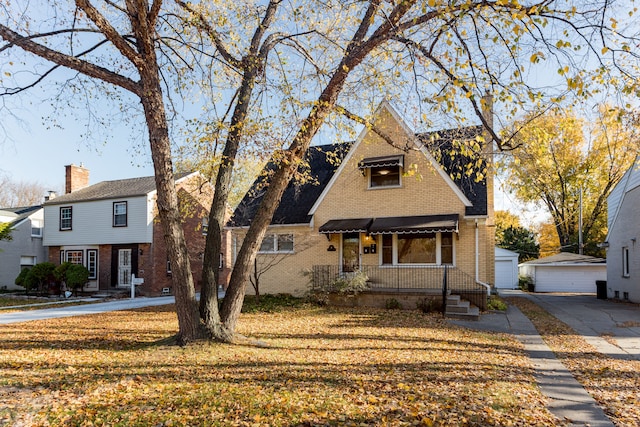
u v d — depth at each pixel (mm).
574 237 37406
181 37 10211
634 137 8930
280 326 11766
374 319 13156
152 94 8070
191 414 4984
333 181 18609
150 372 6727
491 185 20344
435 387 6094
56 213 27812
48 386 6043
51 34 8016
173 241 8398
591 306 18609
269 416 4902
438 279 16594
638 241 20156
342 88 9250
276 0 10203
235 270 9148
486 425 4730
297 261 19016
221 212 9289
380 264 17562
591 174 34094
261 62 9914
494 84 7836
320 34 9992
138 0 7480
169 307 17844
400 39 8578
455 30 7773
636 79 6855
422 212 17047
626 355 8641
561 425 4848
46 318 14578
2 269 28609
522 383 6453
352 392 5809
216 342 8586
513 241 43625
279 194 9219
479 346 9258
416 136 10922
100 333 10914
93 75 7902
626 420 5023
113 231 25703
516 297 25047
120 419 4852
